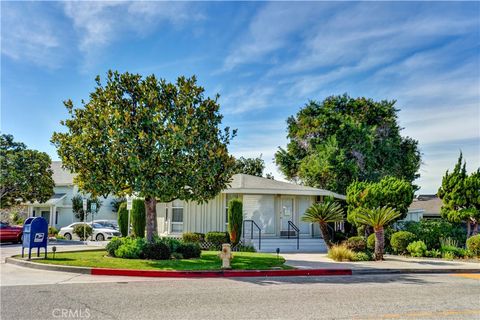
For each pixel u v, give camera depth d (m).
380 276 13.37
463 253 18.92
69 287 10.16
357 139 37.34
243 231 23.97
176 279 11.91
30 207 41.91
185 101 15.66
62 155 15.42
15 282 10.88
